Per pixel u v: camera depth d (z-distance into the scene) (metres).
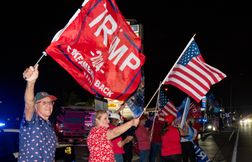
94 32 5.11
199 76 7.11
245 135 37.72
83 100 32.56
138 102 9.62
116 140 8.88
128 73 5.52
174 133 9.92
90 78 5.24
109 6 5.24
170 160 9.91
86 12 5.01
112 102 15.42
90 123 22.09
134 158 16.02
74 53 4.98
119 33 5.43
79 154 16.42
